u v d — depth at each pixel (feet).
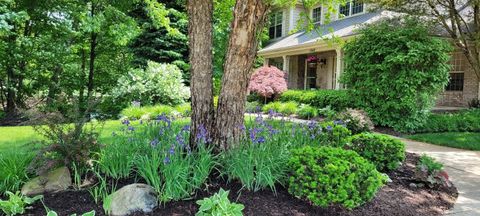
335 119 21.53
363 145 13.60
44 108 13.38
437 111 35.73
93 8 34.24
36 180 10.32
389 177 12.83
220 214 7.78
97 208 8.98
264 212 8.87
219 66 49.08
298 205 9.43
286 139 13.78
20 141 17.71
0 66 30.14
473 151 19.69
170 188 9.30
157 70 40.40
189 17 12.52
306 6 17.67
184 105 38.17
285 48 50.85
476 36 30.89
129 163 10.83
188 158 10.62
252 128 12.94
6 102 33.65
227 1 20.90
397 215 9.37
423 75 25.82
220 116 12.08
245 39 11.41
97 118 16.69
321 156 9.72
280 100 46.19
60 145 10.80
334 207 9.41
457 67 39.65
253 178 10.16
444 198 11.04
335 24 50.34
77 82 36.83
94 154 11.69
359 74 28.84
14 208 8.46
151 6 34.60
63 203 9.20
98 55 41.16
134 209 8.71
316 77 55.52
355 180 8.92
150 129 13.89
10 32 26.78
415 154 18.06
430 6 31.76
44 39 30.40
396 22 31.99
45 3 30.27
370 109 28.43
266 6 11.34
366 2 34.19
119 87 38.22
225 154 11.37
